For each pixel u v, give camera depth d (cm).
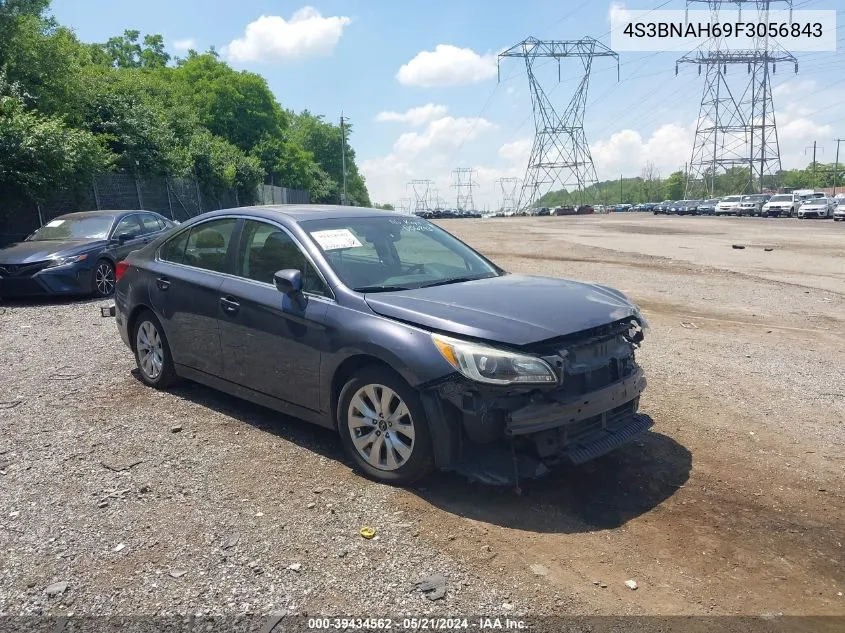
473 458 392
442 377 374
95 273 1127
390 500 392
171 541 347
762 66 7925
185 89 5122
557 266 1661
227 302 499
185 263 560
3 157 1572
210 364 525
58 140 1675
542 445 379
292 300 452
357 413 425
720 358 739
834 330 902
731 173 11388
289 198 5584
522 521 372
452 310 400
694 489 416
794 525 375
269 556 334
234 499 392
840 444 493
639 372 437
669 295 1192
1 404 555
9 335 828
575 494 405
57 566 324
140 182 2584
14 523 364
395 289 445
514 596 306
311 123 10125
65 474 423
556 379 368
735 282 1355
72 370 658
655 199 16912
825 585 321
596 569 329
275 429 502
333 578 316
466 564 329
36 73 2103
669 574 327
